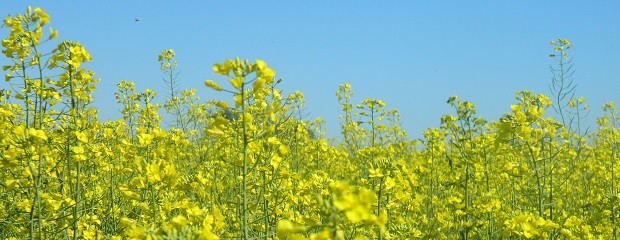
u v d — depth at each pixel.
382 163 1.48
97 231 1.51
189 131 2.73
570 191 2.14
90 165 1.74
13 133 1.36
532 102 1.80
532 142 1.53
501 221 1.43
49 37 1.52
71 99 1.55
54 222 1.47
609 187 2.29
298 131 2.33
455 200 1.77
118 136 2.04
